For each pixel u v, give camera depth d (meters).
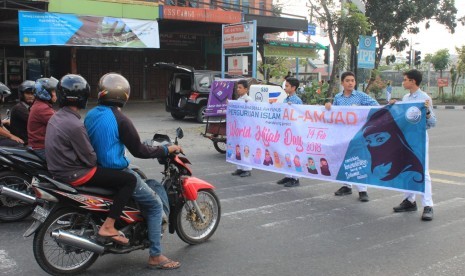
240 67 15.58
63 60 23.64
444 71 40.19
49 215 3.97
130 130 4.06
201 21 20.08
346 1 18.28
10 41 21.75
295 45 25.19
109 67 24.67
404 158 6.11
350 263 4.50
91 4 17.62
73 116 3.99
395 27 25.75
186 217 4.95
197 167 9.39
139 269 4.35
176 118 17.80
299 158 7.46
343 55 25.30
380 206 6.57
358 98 6.93
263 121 7.99
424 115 5.87
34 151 5.51
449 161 10.21
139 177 4.22
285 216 6.06
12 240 5.09
